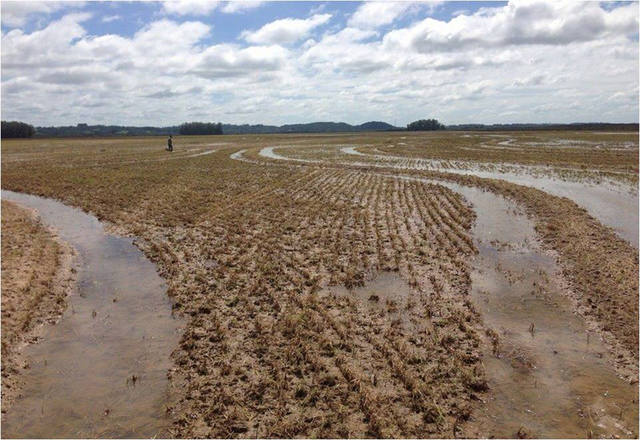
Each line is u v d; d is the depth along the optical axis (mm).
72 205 25438
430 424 7348
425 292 12602
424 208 23375
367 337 10016
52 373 8953
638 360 9117
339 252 16062
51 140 120438
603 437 7055
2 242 17766
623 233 18453
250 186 31375
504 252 16141
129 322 11094
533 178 34125
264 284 13055
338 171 40406
